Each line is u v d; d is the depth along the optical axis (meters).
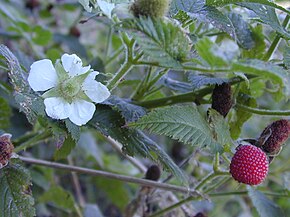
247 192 0.29
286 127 0.22
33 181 0.36
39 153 0.38
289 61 0.22
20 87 0.20
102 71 0.31
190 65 0.18
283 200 0.47
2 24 0.46
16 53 0.30
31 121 0.20
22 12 0.49
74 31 0.45
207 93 0.26
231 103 0.24
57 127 0.21
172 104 0.26
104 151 0.50
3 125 0.30
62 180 0.45
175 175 0.22
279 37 0.25
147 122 0.20
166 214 0.31
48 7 0.48
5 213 0.21
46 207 0.38
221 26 0.21
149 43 0.18
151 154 0.24
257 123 0.36
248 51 0.26
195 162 0.29
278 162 0.41
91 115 0.20
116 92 0.26
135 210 0.31
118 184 0.40
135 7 0.19
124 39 0.21
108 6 0.20
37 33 0.40
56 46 0.46
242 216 0.46
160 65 0.19
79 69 0.20
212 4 0.22
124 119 0.23
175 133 0.20
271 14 0.23
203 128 0.21
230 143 0.22
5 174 0.22
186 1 0.22
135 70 0.32
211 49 0.17
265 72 0.17
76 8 0.46
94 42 0.52
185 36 0.18
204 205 0.38
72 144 0.24
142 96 0.27
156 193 0.31
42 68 0.20
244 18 0.27
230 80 0.24
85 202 0.46
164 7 0.18
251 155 0.21
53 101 0.20
